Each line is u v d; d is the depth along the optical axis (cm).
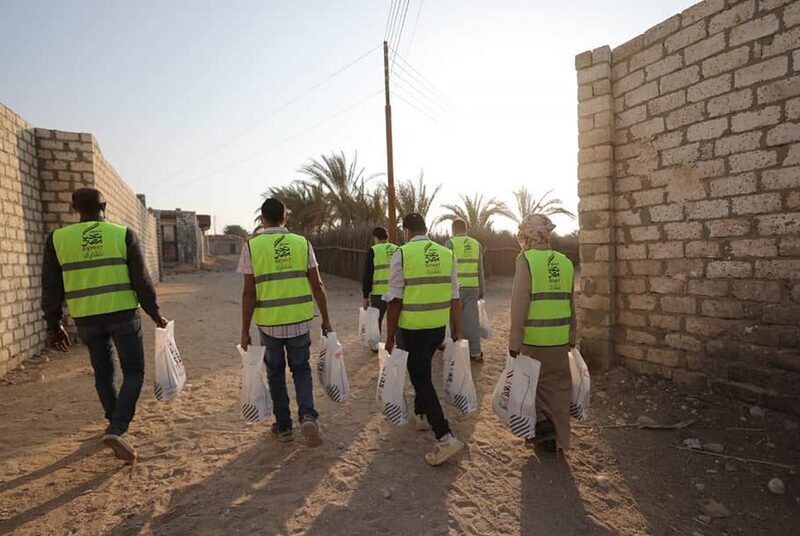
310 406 359
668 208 480
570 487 316
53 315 350
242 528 269
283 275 357
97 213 362
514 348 338
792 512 284
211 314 1146
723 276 433
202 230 4541
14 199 657
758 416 391
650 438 382
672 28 470
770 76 393
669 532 270
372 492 308
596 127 543
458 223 629
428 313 347
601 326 544
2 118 639
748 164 411
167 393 374
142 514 282
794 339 384
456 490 311
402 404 347
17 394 518
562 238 2345
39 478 327
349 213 2420
